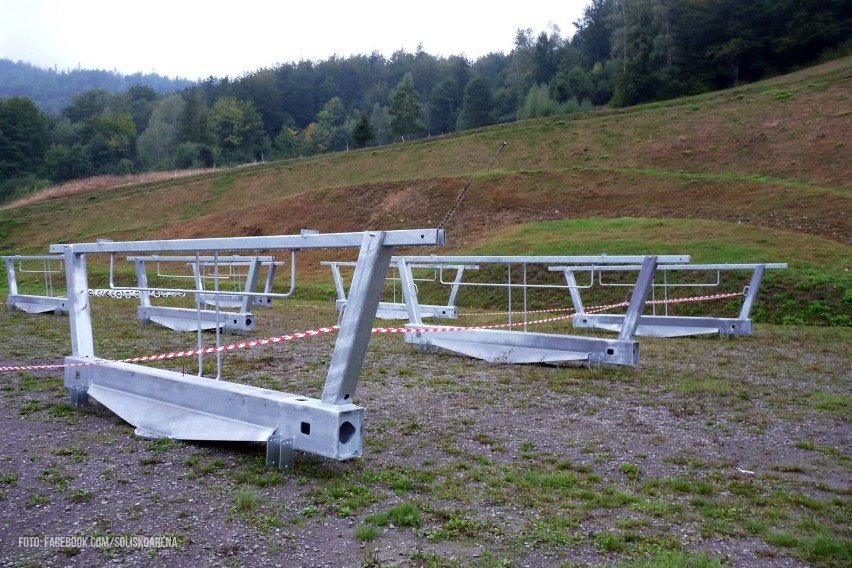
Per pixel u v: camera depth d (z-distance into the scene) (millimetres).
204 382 5000
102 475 4246
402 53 139125
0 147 80688
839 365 9133
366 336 4223
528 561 3148
